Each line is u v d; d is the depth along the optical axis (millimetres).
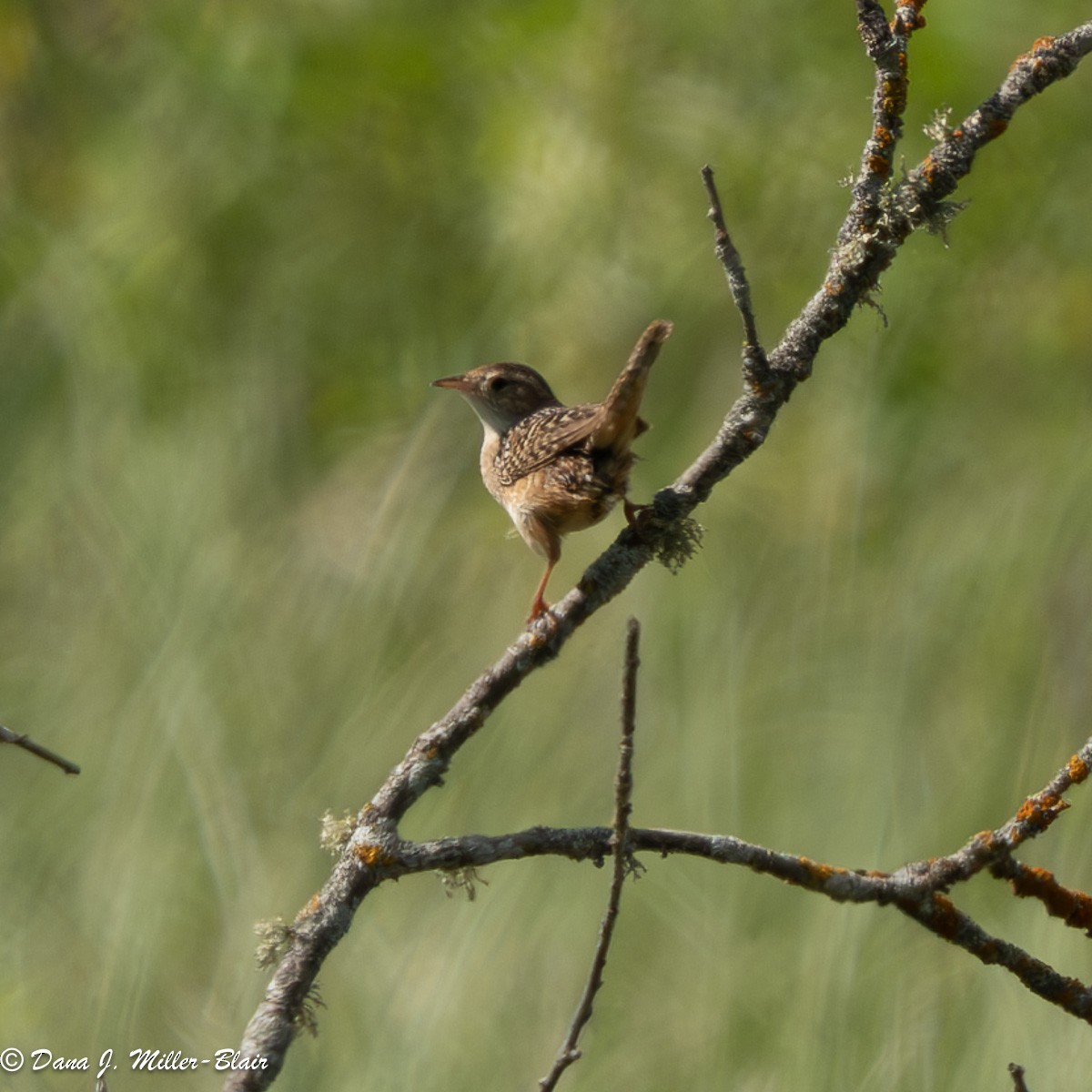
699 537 5750
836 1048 8602
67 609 11336
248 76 16812
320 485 13477
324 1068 8875
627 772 4766
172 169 16281
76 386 13258
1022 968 5590
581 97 15906
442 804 10055
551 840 5234
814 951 9008
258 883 9609
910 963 8992
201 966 9469
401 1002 9141
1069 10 15977
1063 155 15828
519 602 11398
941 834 9562
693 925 9398
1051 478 11516
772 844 9594
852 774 9727
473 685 5516
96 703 10609
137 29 17359
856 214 5789
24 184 16438
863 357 13344
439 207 16375
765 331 14531
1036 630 10570
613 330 14703
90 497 11773
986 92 15883
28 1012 9250
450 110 16969
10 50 17047
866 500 12148
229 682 10586
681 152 15555
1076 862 9250
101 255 15133
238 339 14828
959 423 13109
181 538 11242
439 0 17406
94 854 9852
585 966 9273
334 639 11148
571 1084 8844
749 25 16219
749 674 10516
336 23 17281
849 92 15977
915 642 10383
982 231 15219
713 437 13250
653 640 10812
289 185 16547
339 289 15977
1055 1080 8422
